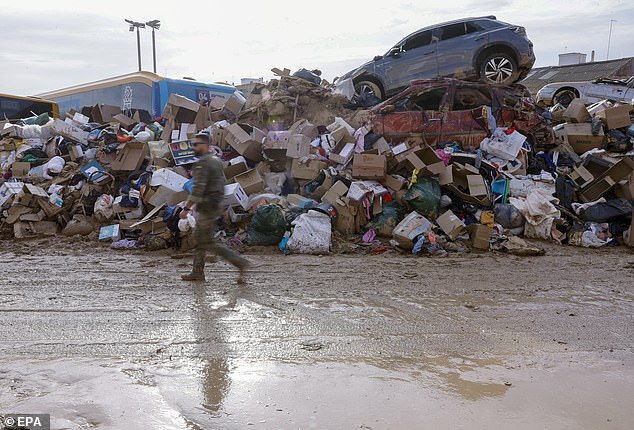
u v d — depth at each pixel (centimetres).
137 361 412
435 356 440
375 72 1388
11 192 933
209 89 1577
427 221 877
